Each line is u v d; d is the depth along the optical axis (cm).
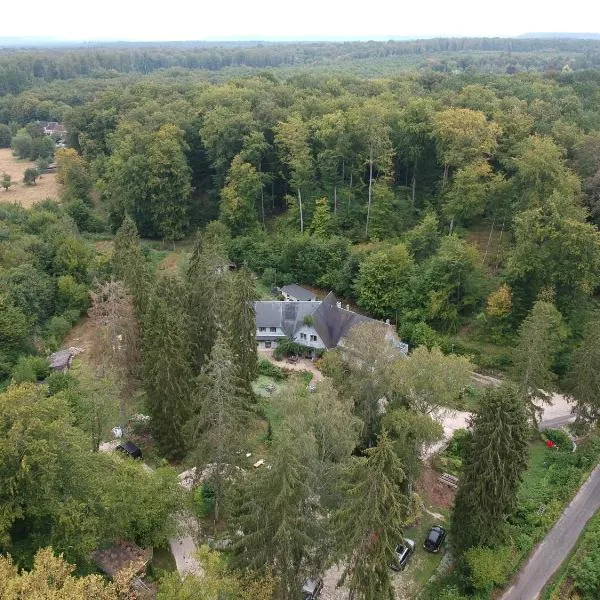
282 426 3841
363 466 3062
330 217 8412
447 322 6806
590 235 6034
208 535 3934
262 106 9569
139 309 5578
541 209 6419
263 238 8706
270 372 6309
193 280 5475
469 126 7712
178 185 9262
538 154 6919
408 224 8356
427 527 4300
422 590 3781
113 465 3634
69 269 7594
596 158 7725
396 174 9300
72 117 12506
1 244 7225
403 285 7100
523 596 3781
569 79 13588
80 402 4378
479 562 3688
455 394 4269
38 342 6538
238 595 2870
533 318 5269
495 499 3684
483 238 8075
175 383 4438
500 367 6406
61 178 11450
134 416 5147
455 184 7562
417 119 8394
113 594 2458
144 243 9394
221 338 4122
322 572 3431
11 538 2980
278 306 6856
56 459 2931
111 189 9725
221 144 9169
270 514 2923
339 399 4306
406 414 4006
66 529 2900
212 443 3712
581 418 5181
